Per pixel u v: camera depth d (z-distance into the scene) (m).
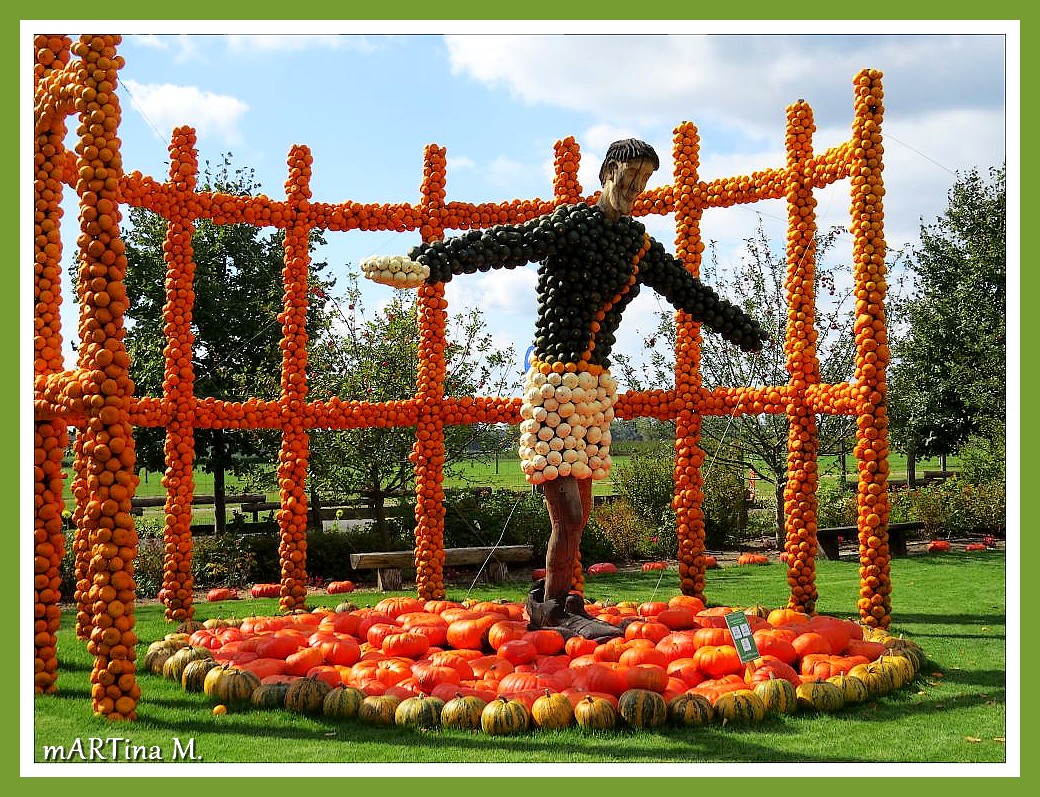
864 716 5.89
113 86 6.09
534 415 7.36
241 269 16.02
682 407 9.78
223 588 11.89
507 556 12.14
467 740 5.48
